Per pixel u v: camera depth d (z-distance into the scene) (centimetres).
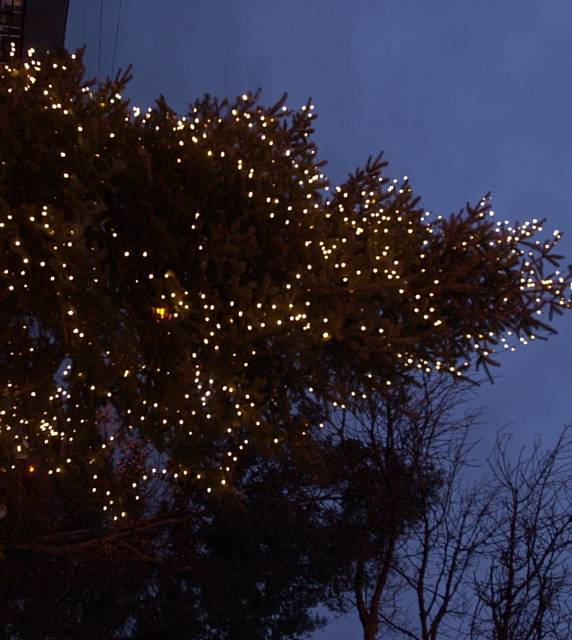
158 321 992
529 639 1017
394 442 1245
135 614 1565
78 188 924
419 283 1184
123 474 1438
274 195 1058
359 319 1050
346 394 1100
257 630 1596
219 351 978
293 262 1055
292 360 1000
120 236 1034
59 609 1423
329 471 1262
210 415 995
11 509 1332
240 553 1600
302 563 1588
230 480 1079
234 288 974
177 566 1555
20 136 987
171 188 1015
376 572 1435
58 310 955
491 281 1208
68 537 1461
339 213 1156
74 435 1016
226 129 1076
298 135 1148
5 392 942
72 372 959
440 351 1149
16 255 958
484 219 1216
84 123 1000
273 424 1035
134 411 988
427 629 1107
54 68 1092
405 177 1213
